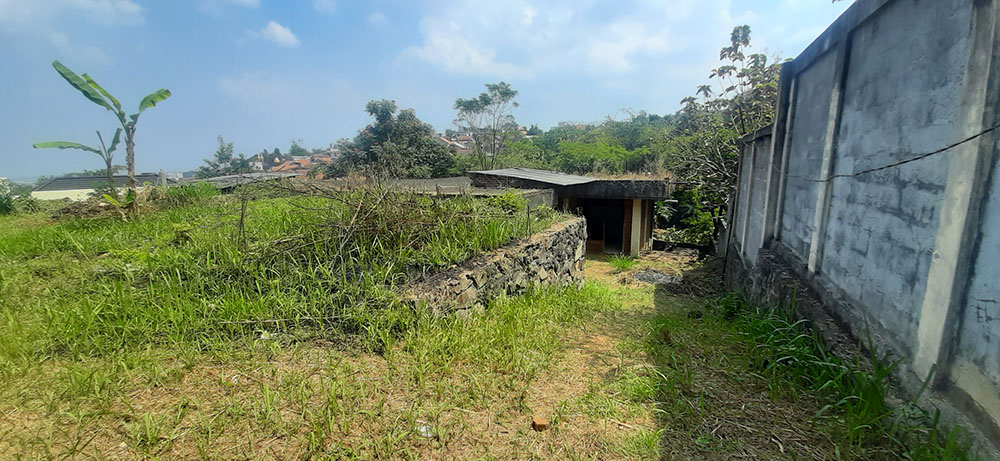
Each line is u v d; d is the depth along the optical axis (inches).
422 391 97.3
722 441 85.2
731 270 271.7
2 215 358.0
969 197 70.4
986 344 67.2
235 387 91.8
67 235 192.2
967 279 71.6
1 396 83.0
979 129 68.6
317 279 137.4
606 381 111.7
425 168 840.3
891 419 82.5
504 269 183.2
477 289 161.6
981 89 68.2
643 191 421.4
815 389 101.3
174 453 71.7
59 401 82.6
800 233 161.0
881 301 98.9
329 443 77.3
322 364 104.3
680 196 502.0
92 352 100.0
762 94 319.0
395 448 78.0
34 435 73.5
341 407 87.3
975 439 67.4
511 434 86.1
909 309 87.8
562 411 95.0
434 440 82.0
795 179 169.3
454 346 120.0
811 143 152.3
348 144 906.1
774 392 101.9
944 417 74.5
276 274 141.3
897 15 97.3
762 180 212.1
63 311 115.0
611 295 243.1
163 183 448.5
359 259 151.3
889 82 99.9
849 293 115.5
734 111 345.4
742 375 113.8
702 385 109.3
